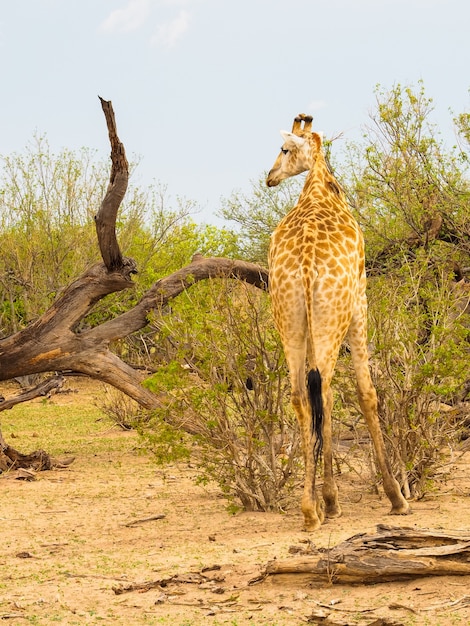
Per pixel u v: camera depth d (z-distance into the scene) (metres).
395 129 21.72
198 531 11.25
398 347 13.12
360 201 22.44
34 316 32.09
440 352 12.51
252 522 11.60
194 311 12.73
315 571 8.16
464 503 12.27
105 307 30.81
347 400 13.45
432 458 12.76
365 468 14.86
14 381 33.75
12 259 32.66
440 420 13.65
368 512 11.80
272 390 12.37
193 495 13.95
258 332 12.32
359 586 8.06
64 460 17.50
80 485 15.20
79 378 34.91
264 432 12.38
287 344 10.77
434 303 13.27
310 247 10.57
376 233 21.56
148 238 32.94
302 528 10.71
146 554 10.01
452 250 21.36
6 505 13.49
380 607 7.41
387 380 12.87
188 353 12.80
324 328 10.48
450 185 21.55
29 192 33.00
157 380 12.44
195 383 12.83
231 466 12.40
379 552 8.03
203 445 12.48
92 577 9.01
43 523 12.12
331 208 11.41
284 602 7.83
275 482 12.32
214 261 18.14
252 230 34.25
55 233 33.00
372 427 11.53
